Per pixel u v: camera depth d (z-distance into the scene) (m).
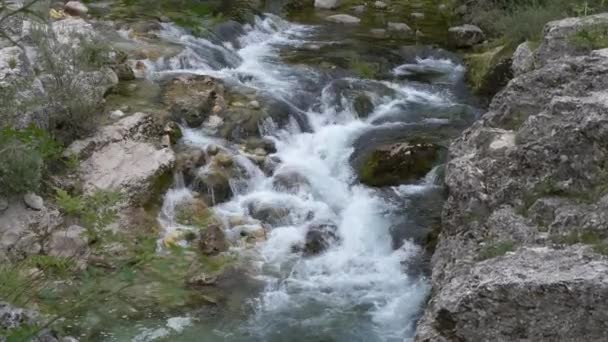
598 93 5.99
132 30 9.83
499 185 5.77
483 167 5.92
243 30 11.01
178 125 7.85
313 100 9.00
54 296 4.46
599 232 4.84
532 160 5.62
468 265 5.15
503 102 6.64
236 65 9.88
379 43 11.37
